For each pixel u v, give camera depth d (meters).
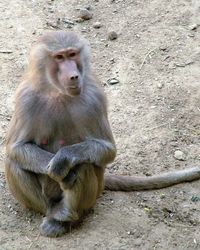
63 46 8.21
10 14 13.65
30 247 8.63
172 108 11.63
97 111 8.64
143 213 9.38
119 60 12.68
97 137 8.72
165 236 8.97
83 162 8.53
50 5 14.16
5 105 11.43
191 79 12.25
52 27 13.44
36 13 13.80
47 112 8.53
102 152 8.59
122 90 11.98
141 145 10.83
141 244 8.77
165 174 10.04
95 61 12.65
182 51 12.91
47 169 8.46
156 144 10.87
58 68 8.27
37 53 8.35
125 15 13.92
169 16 13.82
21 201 9.16
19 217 9.20
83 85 8.55
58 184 8.95
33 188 8.92
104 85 12.07
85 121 8.62
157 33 13.37
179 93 11.93
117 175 9.95
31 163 8.61
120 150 10.71
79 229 9.00
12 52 12.62
